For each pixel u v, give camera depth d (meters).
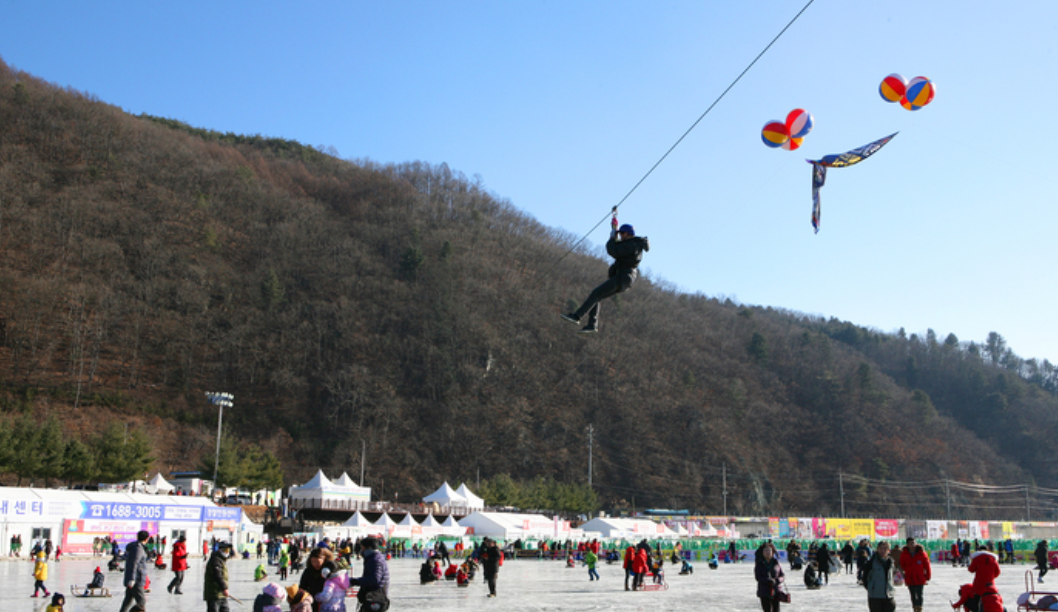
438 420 171.75
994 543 72.94
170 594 27.61
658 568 33.84
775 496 177.12
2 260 172.50
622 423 185.75
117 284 182.38
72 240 188.25
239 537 63.56
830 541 75.69
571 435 176.75
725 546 71.00
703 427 188.88
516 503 124.06
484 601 26.25
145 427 144.25
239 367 173.25
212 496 85.69
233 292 195.50
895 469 194.75
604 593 30.12
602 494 162.75
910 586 19.30
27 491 50.31
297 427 159.75
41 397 141.25
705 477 175.88
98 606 23.48
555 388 192.88
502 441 168.88
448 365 186.75
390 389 176.50
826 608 24.20
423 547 68.75
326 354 184.50
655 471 173.50
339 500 86.31
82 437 133.62
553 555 70.31
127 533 54.78
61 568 42.34
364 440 159.88
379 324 199.00
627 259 13.41
